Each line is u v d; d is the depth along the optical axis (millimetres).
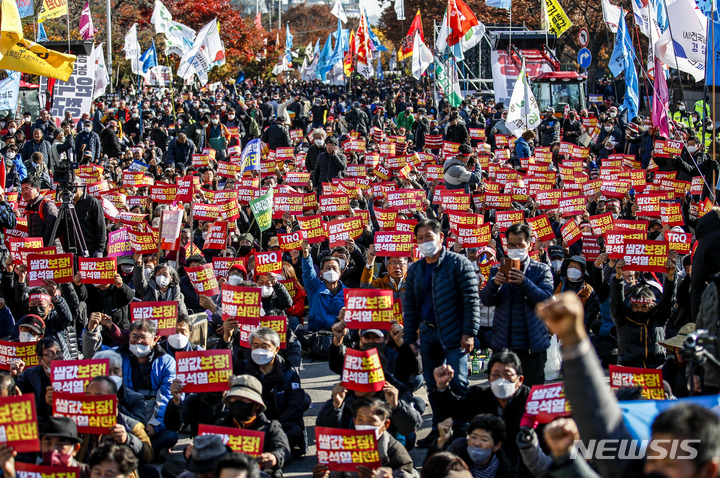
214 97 41094
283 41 89438
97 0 48812
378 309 7137
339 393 6590
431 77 47719
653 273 9289
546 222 10898
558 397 5488
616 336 9516
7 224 12016
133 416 7180
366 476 5684
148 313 7801
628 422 3871
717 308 5508
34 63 15258
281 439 6527
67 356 8633
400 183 16047
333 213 13062
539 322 7070
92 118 28547
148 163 20391
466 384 7148
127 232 10758
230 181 17047
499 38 31969
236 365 7840
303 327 11344
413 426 6770
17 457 6062
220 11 56531
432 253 7141
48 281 8867
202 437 5633
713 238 6094
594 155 23031
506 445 6043
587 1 46094
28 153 20000
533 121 20828
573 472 3283
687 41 14977
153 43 36594
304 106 32656
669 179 15133
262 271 9688
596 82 47031
